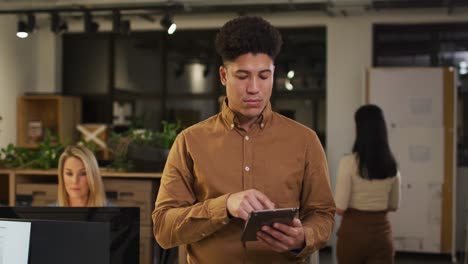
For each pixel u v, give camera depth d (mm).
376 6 6168
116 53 7508
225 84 1468
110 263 1479
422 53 6766
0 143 6684
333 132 6793
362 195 3381
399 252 6566
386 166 3352
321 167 1514
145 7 6043
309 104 7070
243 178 1459
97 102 7551
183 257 2293
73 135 7332
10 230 1429
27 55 7230
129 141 4660
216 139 1496
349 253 3467
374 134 3369
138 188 4473
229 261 1456
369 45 6707
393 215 6277
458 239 6566
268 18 6926
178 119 7379
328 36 6801
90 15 6262
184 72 7348
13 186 4625
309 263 1653
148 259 4422
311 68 7039
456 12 6523
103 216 1513
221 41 1417
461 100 6715
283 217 1290
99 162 5320
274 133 1497
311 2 6184
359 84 6727
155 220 1502
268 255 1459
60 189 3119
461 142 6711
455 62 6707
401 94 6262
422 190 6230
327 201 1508
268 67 1395
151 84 7422
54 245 1411
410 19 6621
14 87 6965
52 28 6371
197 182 1499
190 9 6324
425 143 6223
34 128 7074
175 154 1534
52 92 7422
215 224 1366
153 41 7398
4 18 6738
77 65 7590
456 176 6637
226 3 6176
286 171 1468
